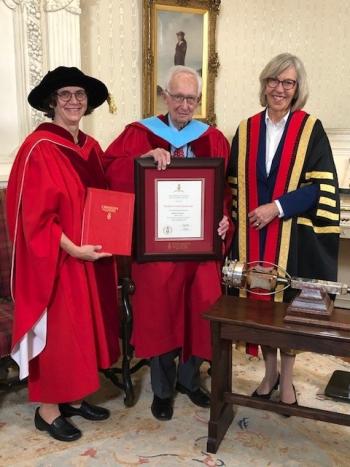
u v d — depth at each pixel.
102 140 3.64
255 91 4.04
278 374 2.70
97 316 2.31
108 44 3.52
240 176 2.45
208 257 2.32
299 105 2.34
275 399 2.63
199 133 2.39
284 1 3.89
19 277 2.15
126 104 3.68
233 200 2.51
